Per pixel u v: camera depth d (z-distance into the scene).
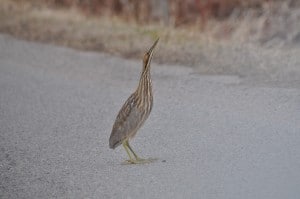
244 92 51.28
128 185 35.25
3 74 63.81
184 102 50.50
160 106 50.03
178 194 33.34
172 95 52.44
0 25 86.75
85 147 42.56
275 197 31.98
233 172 35.72
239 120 45.03
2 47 75.44
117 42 71.75
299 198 31.64
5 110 52.53
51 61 67.62
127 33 75.31
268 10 80.44
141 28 76.62
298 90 50.62
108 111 50.50
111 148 38.62
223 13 81.31
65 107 52.22
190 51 64.81
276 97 49.28
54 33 79.56
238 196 32.47
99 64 64.88
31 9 93.69
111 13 86.00
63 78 60.94
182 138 42.50
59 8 92.88
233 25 77.06
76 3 90.25
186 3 80.56
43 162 40.22
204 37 71.25
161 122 46.34
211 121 45.50
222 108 48.09
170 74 58.38
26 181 37.25
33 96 56.03
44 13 88.94
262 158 37.56
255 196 32.28
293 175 34.66
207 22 77.12
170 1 82.25
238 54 62.44
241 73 56.53
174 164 37.84
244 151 39.00
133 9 84.50
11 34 82.00
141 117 37.66
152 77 57.84
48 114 50.69
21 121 49.34
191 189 33.84
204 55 63.09
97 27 79.69
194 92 52.72
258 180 34.31
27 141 44.53
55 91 57.00
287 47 67.75
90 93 55.59
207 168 36.69
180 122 45.97
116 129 38.03
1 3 96.62
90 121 48.25
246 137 41.53
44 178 37.50
